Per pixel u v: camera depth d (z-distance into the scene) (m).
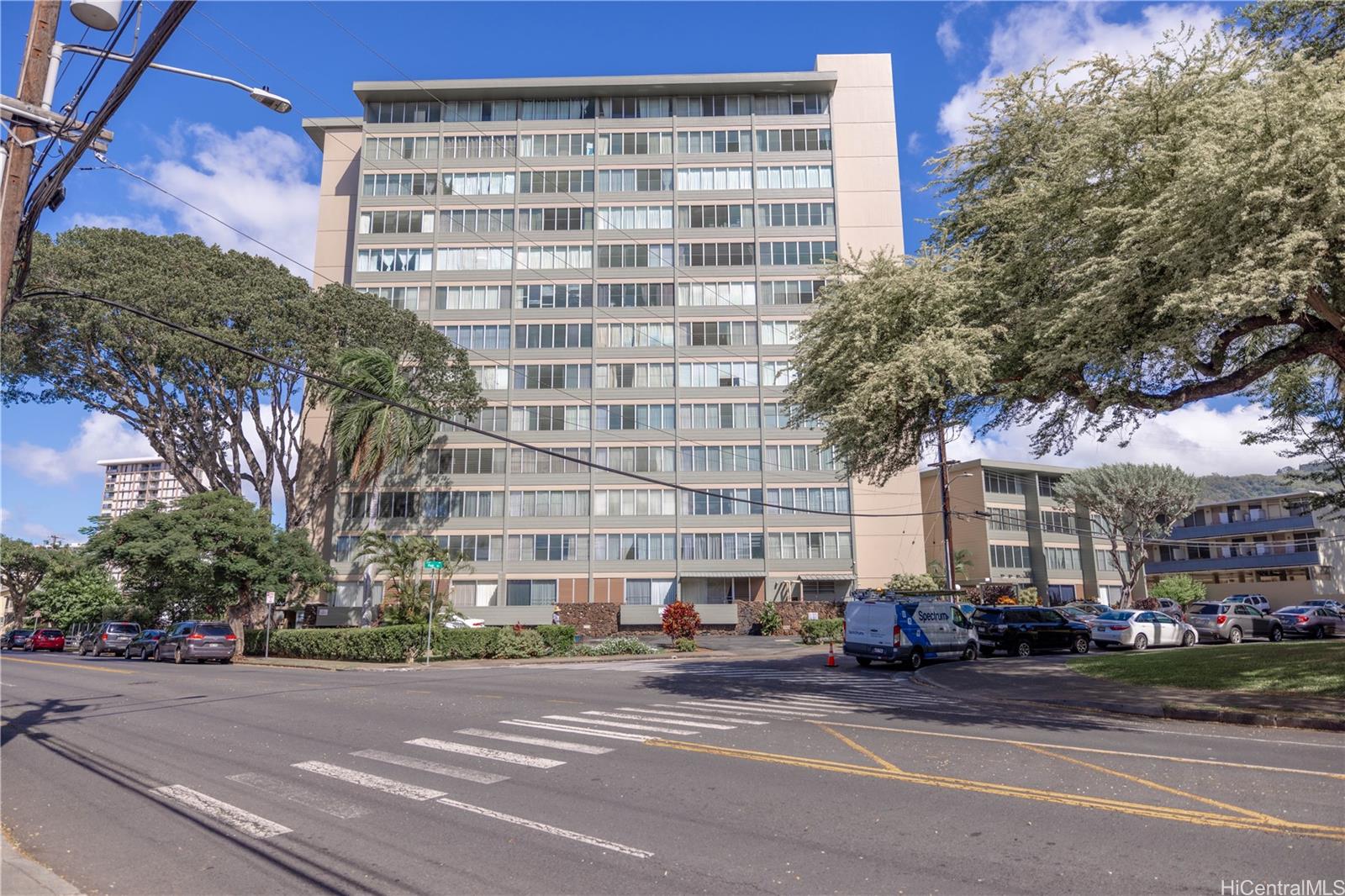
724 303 58.88
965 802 7.39
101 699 17.20
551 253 59.88
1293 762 9.08
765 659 29.67
